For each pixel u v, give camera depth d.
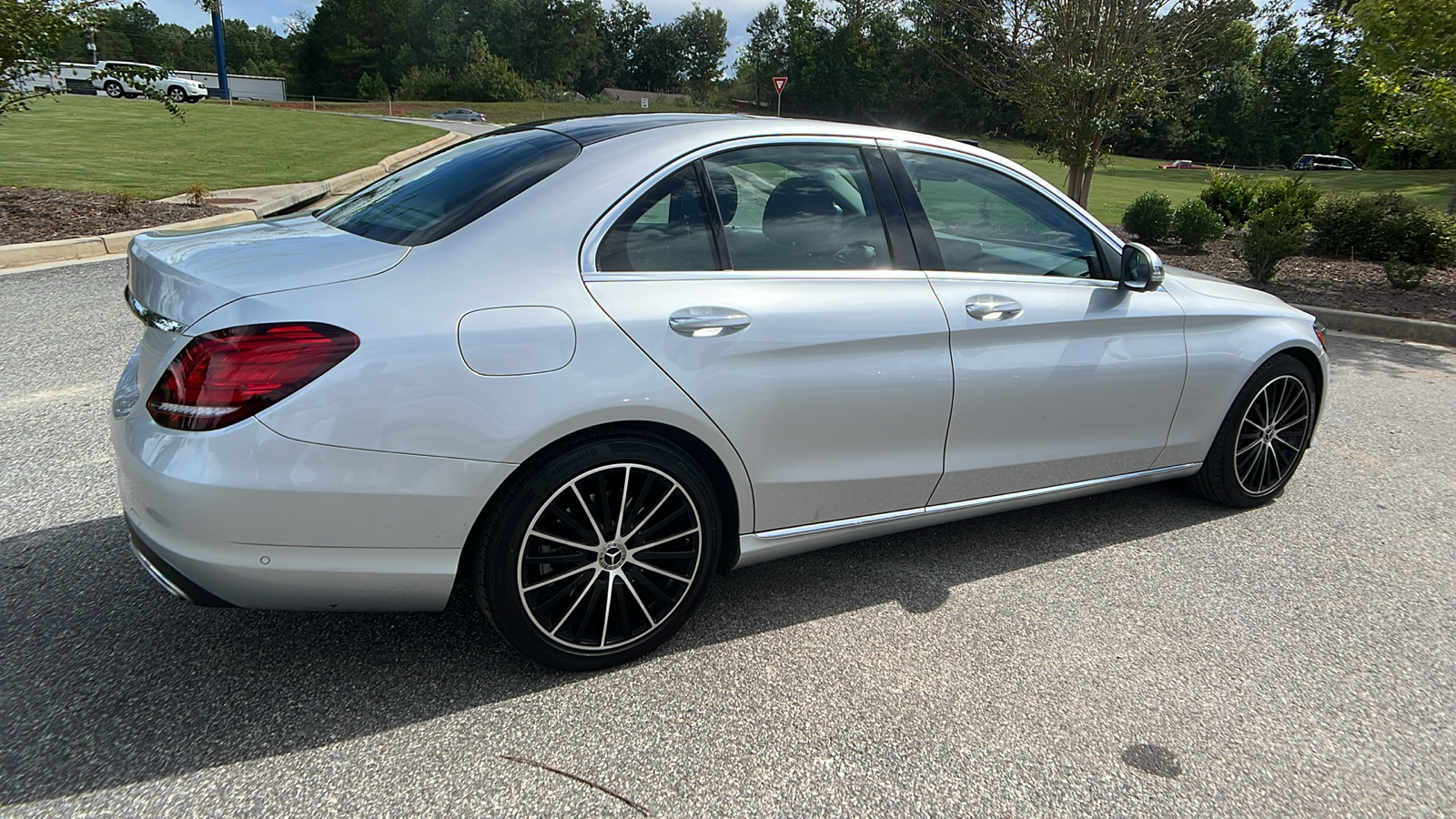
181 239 2.65
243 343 2.08
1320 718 2.55
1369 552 3.66
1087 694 2.61
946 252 3.10
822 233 2.88
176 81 44.78
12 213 9.70
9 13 9.05
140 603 2.87
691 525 2.66
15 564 3.05
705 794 2.14
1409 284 9.67
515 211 2.46
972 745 2.36
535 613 2.46
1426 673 2.80
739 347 2.60
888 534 3.37
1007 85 12.06
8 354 5.45
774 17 88.56
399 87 85.88
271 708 2.39
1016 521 3.89
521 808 2.07
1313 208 12.98
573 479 2.41
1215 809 2.17
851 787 2.19
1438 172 46.72
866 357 2.83
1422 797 2.25
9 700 2.36
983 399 3.10
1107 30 10.82
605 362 2.39
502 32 98.25
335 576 2.21
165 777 2.11
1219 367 3.71
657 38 123.88
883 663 2.73
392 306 2.22
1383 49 10.05
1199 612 3.12
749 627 2.92
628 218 2.56
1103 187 29.64
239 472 2.07
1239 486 3.99
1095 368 3.34
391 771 2.17
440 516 2.25
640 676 2.62
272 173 15.87
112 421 2.38
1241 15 11.08
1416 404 5.92
